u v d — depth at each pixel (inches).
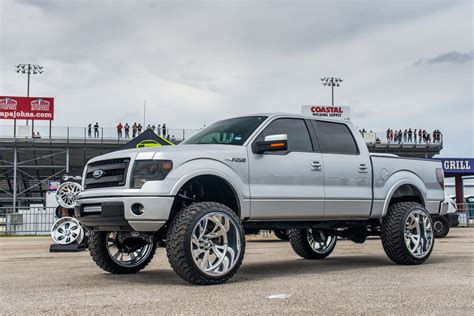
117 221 235.6
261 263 334.0
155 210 227.0
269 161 263.1
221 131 277.6
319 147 288.5
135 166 235.8
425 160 340.8
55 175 2225.6
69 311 173.6
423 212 311.6
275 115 278.4
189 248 223.5
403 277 248.1
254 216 254.8
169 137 1852.9
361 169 299.9
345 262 331.9
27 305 186.5
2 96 2110.0
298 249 351.9
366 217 302.0
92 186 253.0
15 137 2063.2
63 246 487.8
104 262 275.3
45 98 2154.3
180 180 231.8
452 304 179.0
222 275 230.7
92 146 2126.0
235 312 167.8
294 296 196.1
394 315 162.6
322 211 280.1
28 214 889.5
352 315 162.7
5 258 407.2
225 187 252.7
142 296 201.0
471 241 563.8
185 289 217.0
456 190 1519.4
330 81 2977.4
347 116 2224.4
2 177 2285.9
